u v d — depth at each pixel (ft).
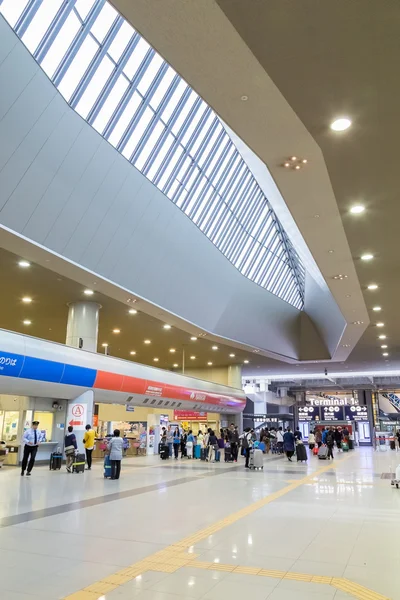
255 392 148.15
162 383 72.23
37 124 33.37
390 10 13.62
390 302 52.54
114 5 13.98
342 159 22.88
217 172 59.82
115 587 14.30
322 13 13.78
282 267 83.20
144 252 49.90
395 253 36.47
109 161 40.73
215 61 16.07
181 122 49.57
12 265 44.93
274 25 14.32
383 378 147.33
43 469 50.75
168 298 58.39
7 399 56.54
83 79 36.60
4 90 30.35
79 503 29.32
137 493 34.04
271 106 18.66
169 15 14.10
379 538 20.68
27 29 31.81
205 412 100.89
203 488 37.40
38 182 35.37
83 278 46.06
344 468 56.65
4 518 24.47
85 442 50.90
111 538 20.35
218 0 13.38
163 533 21.36
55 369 49.16
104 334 77.05
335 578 15.21
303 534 21.38
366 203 27.94
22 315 66.28
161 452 71.61
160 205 48.93
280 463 64.69
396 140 21.26
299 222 30.78
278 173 24.38
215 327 73.51
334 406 144.36
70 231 40.14
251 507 28.60
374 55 15.66
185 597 13.50
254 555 17.85
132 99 42.34
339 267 40.06
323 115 19.25
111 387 59.52
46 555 17.69
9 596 13.55
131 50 39.55
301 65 16.19
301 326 93.30
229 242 68.80
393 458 75.66
